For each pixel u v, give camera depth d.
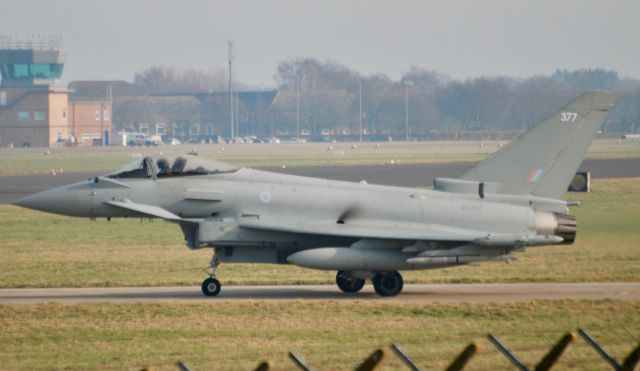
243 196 106.12
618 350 74.75
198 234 105.75
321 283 113.56
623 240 144.00
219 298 101.50
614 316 88.38
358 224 106.44
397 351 52.59
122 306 93.06
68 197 106.06
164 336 80.62
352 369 69.06
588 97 109.12
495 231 107.19
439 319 87.50
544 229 108.06
